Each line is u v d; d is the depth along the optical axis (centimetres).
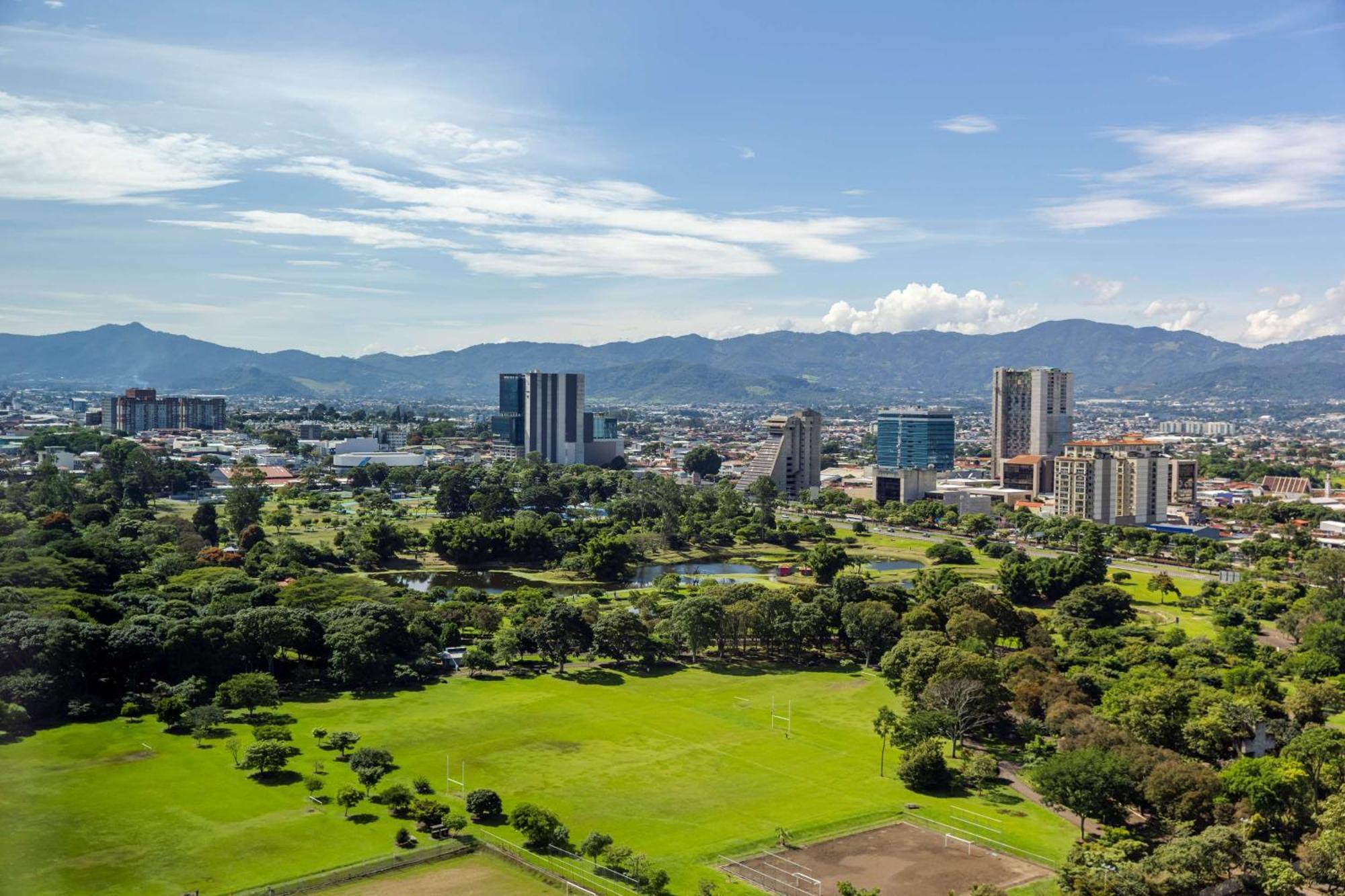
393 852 16325
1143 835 17438
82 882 14938
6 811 17338
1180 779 17238
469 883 15425
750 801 18888
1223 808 16838
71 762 19688
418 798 18400
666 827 17675
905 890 15500
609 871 15862
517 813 16988
